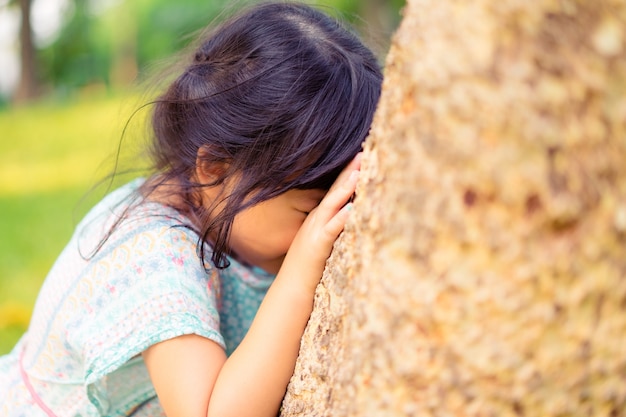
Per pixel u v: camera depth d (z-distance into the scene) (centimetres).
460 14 82
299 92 145
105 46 2291
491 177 78
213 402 129
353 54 154
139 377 158
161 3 2059
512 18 79
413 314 87
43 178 685
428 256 84
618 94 78
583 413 84
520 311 80
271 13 161
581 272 79
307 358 116
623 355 82
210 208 149
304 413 115
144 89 202
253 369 127
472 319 83
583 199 77
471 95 79
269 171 140
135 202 162
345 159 140
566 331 81
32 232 468
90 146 813
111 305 147
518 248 79
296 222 145
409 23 90
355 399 96
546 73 77
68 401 163
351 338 98
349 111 144
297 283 126
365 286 95
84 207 514
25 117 1080
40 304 167
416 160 84
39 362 166
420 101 83
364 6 1235
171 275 145
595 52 78
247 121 146
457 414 86
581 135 77
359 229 100
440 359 86
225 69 156
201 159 152
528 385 83
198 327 140
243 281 166
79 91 2250
